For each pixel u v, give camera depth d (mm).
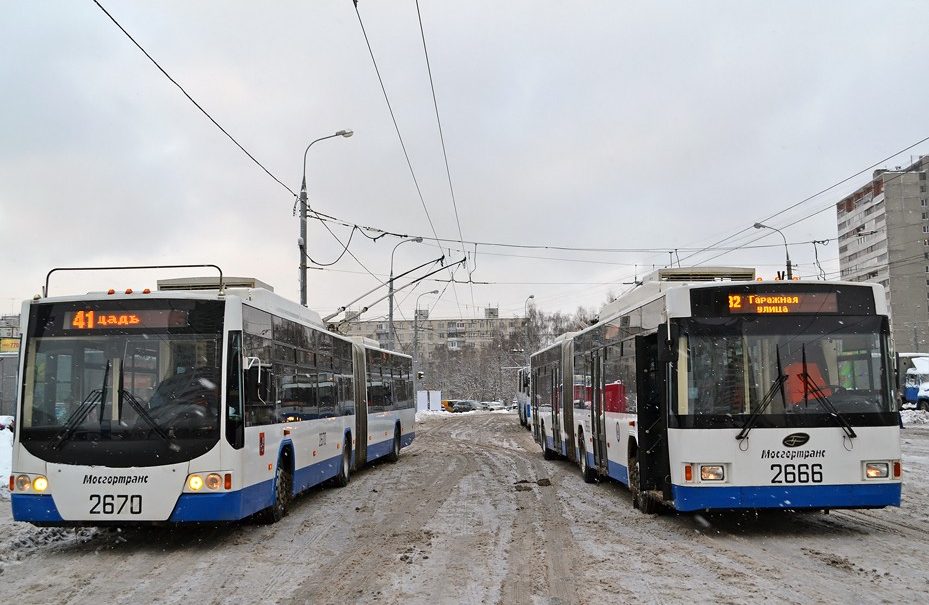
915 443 23594
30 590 7184
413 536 9688
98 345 9094
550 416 21141
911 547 8555
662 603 6355
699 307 9484
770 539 9172
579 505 12375
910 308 74125
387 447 20750
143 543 9477
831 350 9352
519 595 6695
